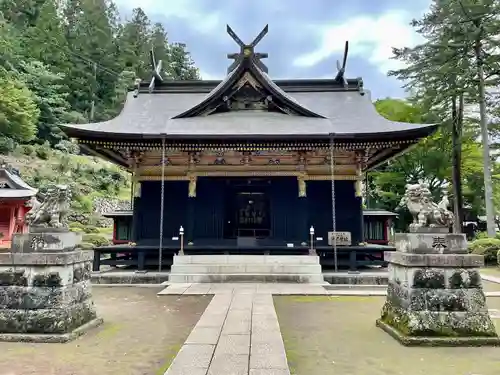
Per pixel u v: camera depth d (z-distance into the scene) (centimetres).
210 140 1675
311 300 1101
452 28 2741
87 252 787
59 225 734
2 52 5328
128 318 864
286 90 2414
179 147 1716
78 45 7306
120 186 5775
